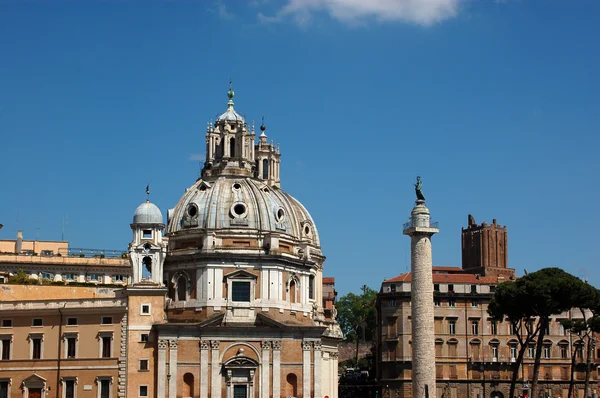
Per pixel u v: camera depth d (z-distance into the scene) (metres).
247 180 138.38
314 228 153.75
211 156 143.62
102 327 120.50
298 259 135.00
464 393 162.62
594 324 146.75
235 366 124.12
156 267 123.44
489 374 164.12
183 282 130.50
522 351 135.25
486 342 165.25
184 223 134.00
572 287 130.75
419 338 113.56
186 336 123.00
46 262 153.75
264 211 134.50
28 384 120.00
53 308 120.81
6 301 122.19
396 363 164.62
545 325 133.00
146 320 121.44
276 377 125.06
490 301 151.00
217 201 134.00
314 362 127.69
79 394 119.06
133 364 119.94
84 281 152.00
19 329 121.50
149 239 124.00
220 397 123.12
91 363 119.56
